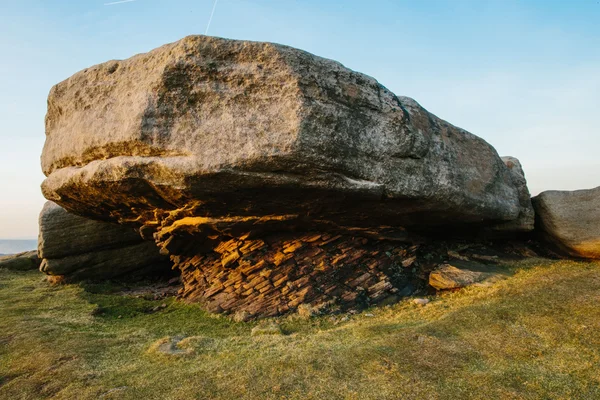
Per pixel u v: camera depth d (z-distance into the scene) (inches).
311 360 293.7
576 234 526.3
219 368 293.9
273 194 372.8
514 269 494.6
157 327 425.1
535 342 299.7
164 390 266.7
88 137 392.5
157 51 369.4
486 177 514.6
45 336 375.6
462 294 433.7
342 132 358.3
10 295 574.2
